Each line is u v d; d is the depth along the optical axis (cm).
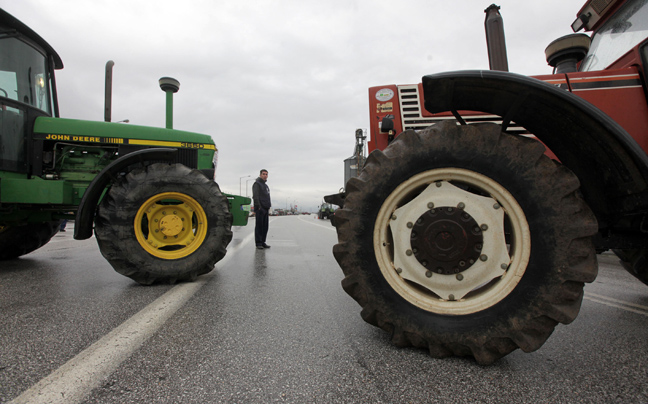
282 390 134
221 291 297
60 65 462
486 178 162
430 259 168
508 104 171
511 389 136
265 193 663
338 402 126
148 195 322
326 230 1282
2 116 371
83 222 307
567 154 180
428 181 171
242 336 190
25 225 469
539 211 153
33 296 276
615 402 127
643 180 152
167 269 318
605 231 185
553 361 162
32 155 400
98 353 167
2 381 140
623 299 286
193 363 157
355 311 239
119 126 423
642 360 164
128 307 246
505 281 159
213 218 339
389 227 179
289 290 303
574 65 293
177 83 495
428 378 144
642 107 232
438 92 169
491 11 248
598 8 277
